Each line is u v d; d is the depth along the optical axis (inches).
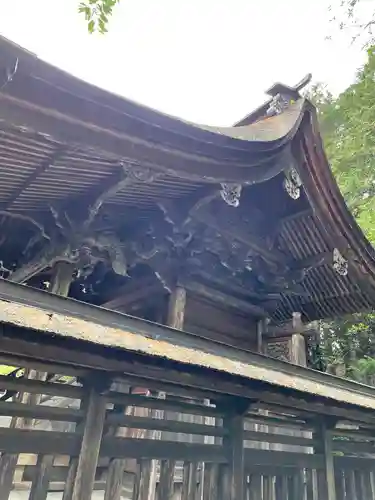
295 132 217.8
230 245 249.6
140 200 202.2
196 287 249.3
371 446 253.0
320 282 310.0
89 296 298.0
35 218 206.7
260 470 177.5
